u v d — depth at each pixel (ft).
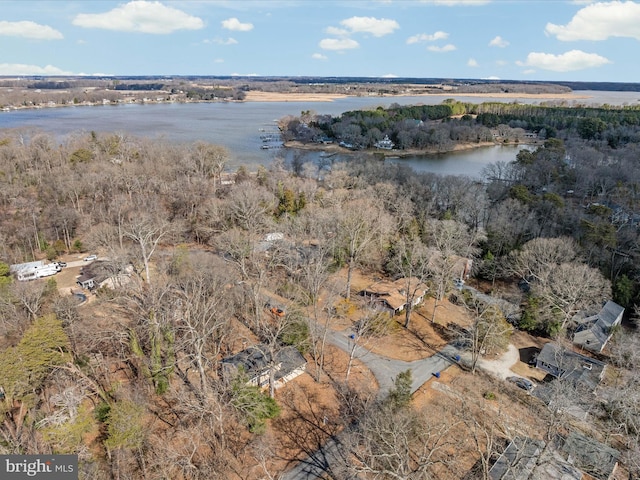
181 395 140.67
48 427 120.16
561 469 130.62
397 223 286.46
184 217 309.83
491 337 186.29
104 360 161.58
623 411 145.69
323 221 260.21
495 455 136.05
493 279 262.06
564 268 214.69
